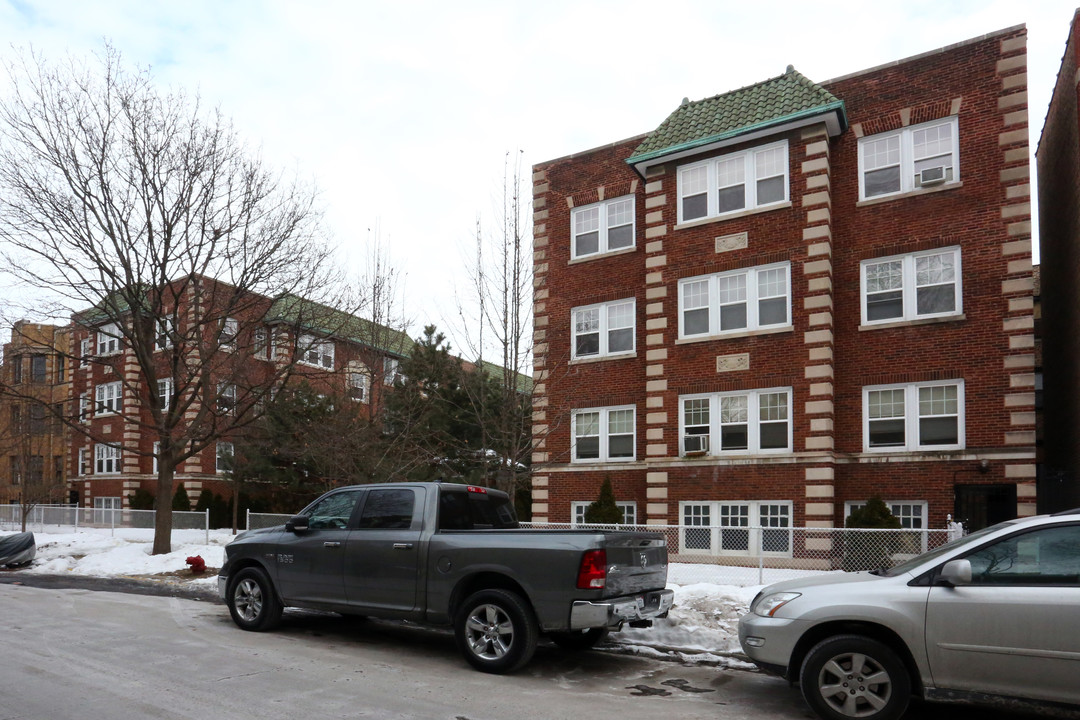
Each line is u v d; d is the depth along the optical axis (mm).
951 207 16453
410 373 25953
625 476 19703
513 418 16047
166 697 6617
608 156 21344
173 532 23516
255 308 21938
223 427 22922
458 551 8289
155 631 9844
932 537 13406
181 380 21094
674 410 18672
